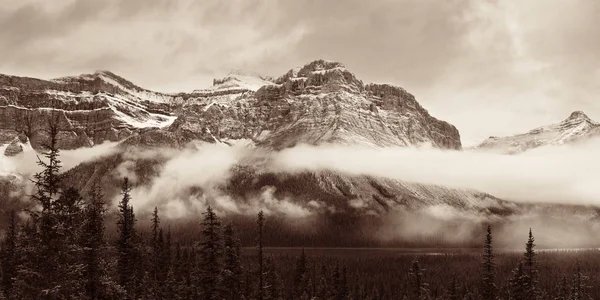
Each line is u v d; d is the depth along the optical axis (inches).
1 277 3969.0
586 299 6225.4
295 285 7027.6
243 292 4451.3
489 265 4790.8
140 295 3882.9
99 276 2158.0
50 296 1950.1
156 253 5413.4
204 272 3681.1
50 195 2007.9
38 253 1966.0
